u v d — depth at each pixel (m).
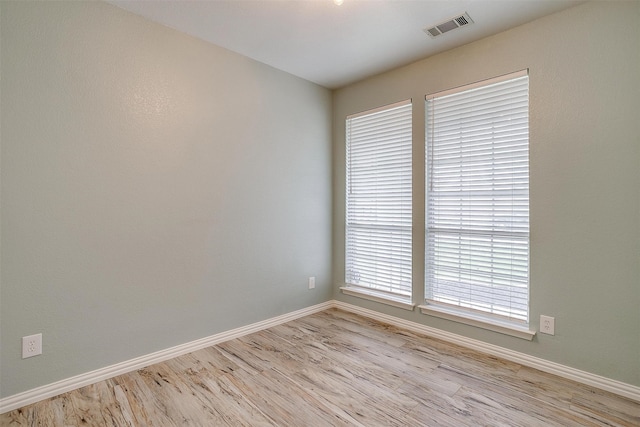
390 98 3.12
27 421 1.72
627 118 1.93
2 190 1.77
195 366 2.32
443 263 2.80
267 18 2.28
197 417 1.76
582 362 2.11
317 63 2.98
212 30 2.43
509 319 2.42
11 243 1.81
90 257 2.07
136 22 2.23
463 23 2.31
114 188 2.16
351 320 3.27
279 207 3.16
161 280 2.39
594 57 2.04
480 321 2.53
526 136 2.33
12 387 1.82
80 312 2.04
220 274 2.73
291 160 3.25
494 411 1.82
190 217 2.53
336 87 3.59
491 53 2.47
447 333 2.75
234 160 2.79
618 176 1.97
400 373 2.22
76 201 2.01
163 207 2.39
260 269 3.01
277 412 1.81
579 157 2.10
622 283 1.97
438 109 2.80
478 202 2.58
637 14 1.89
